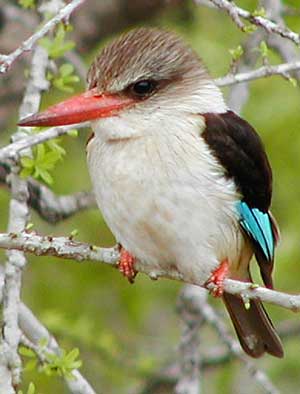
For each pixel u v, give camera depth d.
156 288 17.25
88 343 15.79
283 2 13.74
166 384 15.55
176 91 11.28
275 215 16.27
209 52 16.08
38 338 11.79
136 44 11.33
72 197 13.33
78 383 11.34
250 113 16.25
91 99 11.19
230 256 11.53
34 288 17.19
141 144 11.09
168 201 11.05
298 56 14.57
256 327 12.36
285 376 16.30
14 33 16.44
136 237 11.26
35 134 11.56
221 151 11.27
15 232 10.87
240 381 16.45
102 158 11.16
